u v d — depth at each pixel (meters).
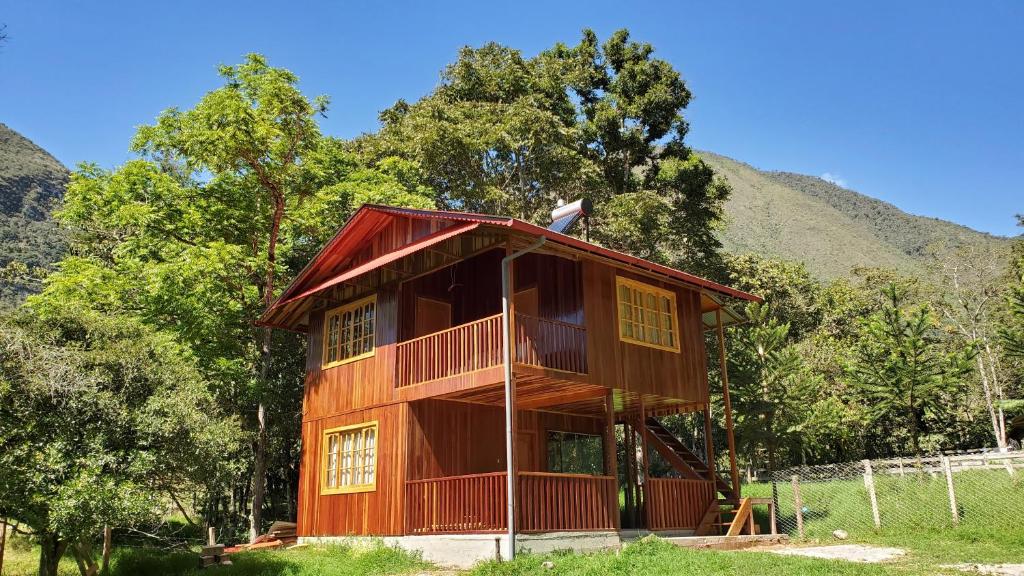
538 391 14.29
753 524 15.78
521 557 11.41
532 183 34.84
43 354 10.90
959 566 10.52
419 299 15.78
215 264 19.66
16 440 10.63
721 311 18.69
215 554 13.09
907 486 17.58
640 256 33.53
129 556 14.35
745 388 25.44
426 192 27.64
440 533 12.94
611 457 13.76
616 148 37.53
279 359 24.53
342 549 13.97
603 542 12.91
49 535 11.20
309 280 17.03
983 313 33.91
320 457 16.31
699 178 35.97
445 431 14.84
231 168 22.14
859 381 24.52
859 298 45.16
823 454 32.88
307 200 23.95
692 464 17.81
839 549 13.02
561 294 14.48
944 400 32.00
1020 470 17.03
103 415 11.29
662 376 15.41
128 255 22.16
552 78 37.34
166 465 12.00
